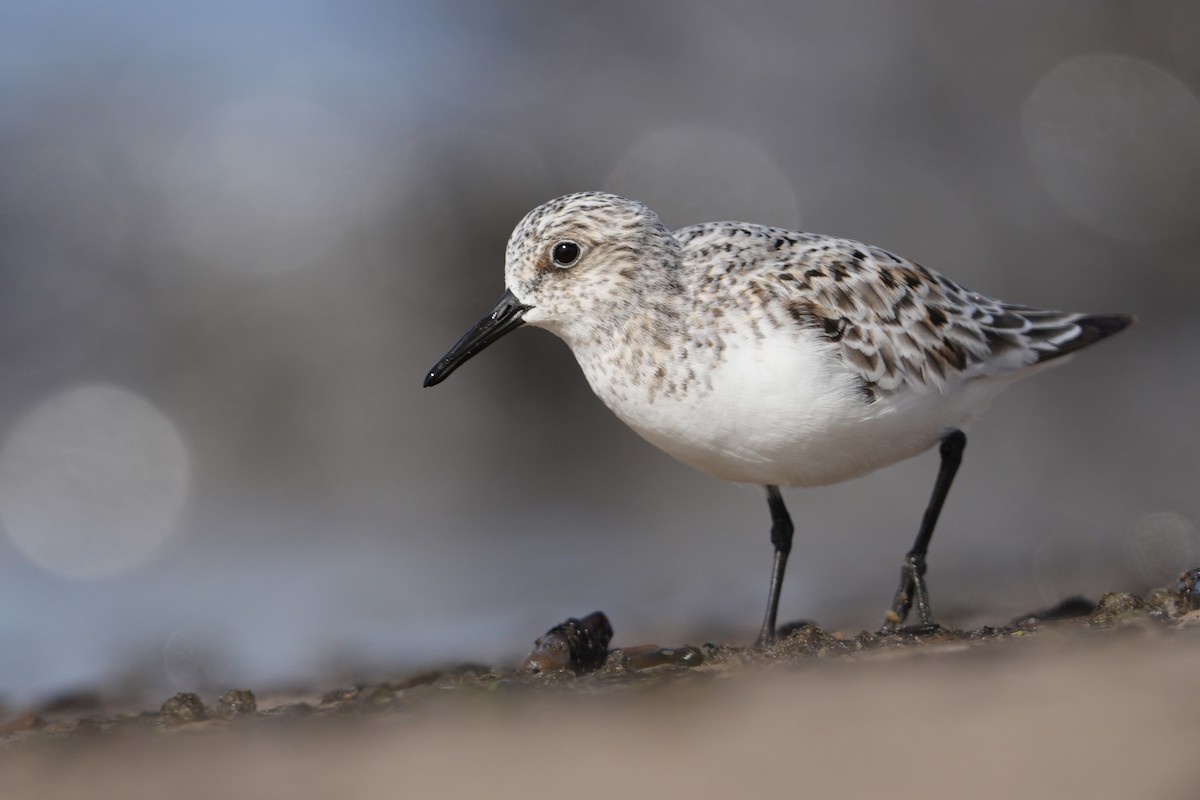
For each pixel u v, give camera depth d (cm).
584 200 718
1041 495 1289
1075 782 373
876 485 1373
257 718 575
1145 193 1759
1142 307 1734
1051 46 1820
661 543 1255
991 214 1772
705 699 508
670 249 705
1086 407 1513
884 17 1861
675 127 1827
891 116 1822
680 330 689
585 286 705
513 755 464
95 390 1644
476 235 1767
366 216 1762
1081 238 1758
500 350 1631
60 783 492
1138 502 1226
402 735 510
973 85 1823
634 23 1898
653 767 432
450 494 1498
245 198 1764
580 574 1140
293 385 1669
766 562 1149
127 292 1709
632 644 767
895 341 704
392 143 1816
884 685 495
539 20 1923
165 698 759
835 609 896
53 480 1551
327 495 1521
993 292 1745
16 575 1261
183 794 466
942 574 1022
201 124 1814
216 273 1722
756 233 738
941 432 743
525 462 1579
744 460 708
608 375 711
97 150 1781
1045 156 1784
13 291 1697
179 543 1371
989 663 514
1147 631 554
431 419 1628
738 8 1886
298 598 1107
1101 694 451
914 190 1781
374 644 905
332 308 1714
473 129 1833
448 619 987
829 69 1850
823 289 695
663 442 718
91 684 816
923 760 405
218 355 1681
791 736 447
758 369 677
